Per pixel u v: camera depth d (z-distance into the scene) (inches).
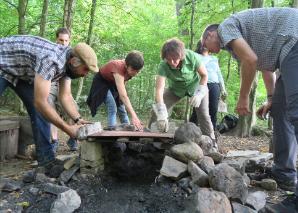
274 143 133.1
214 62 197.8
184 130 136.9
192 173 121.8
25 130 182.9
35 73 119.2
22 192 122.5
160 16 475.2
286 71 108.9
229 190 111.2
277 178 134.0
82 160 132.9
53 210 106.3
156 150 149.9
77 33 370.6
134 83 484.4
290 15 112.0
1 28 375.6
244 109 121.8
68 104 139.0
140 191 125.0
